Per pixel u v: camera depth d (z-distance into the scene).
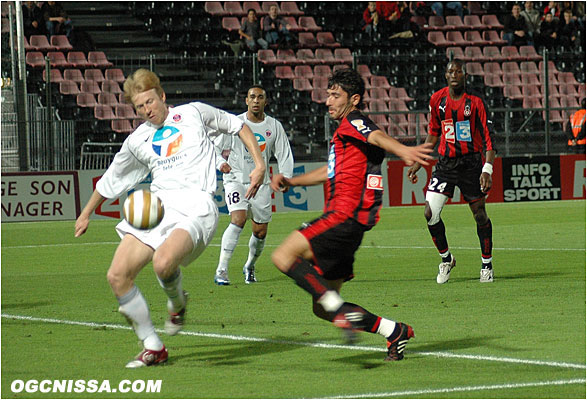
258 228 37.31
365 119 20.34
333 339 24.64
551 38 110.19
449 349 22.81
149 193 20.98
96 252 52.41
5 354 23.17
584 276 37.41
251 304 31.47
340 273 20.91
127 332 26.39
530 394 18.17
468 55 108.19
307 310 29.91
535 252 47.19
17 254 51.81
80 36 99.88
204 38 106.00
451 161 35.50
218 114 22.98
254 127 37.69
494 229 60.22
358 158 20.55
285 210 78.00
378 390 18.67
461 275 38.78
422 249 50.28
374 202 20.52
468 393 18.31
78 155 82.75
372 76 101.25
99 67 96.88
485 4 119.81
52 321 28.52
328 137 78.81
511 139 89.88
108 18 110.06
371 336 25.08
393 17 108.88
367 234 59.22
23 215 73.62
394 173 79.69
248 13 102.62
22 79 76.62
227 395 18.50
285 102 97.00
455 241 53.97
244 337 25.08
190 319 28.38
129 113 91.94
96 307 31.58
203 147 22.17
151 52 105.38
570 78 107.75
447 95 35.69
